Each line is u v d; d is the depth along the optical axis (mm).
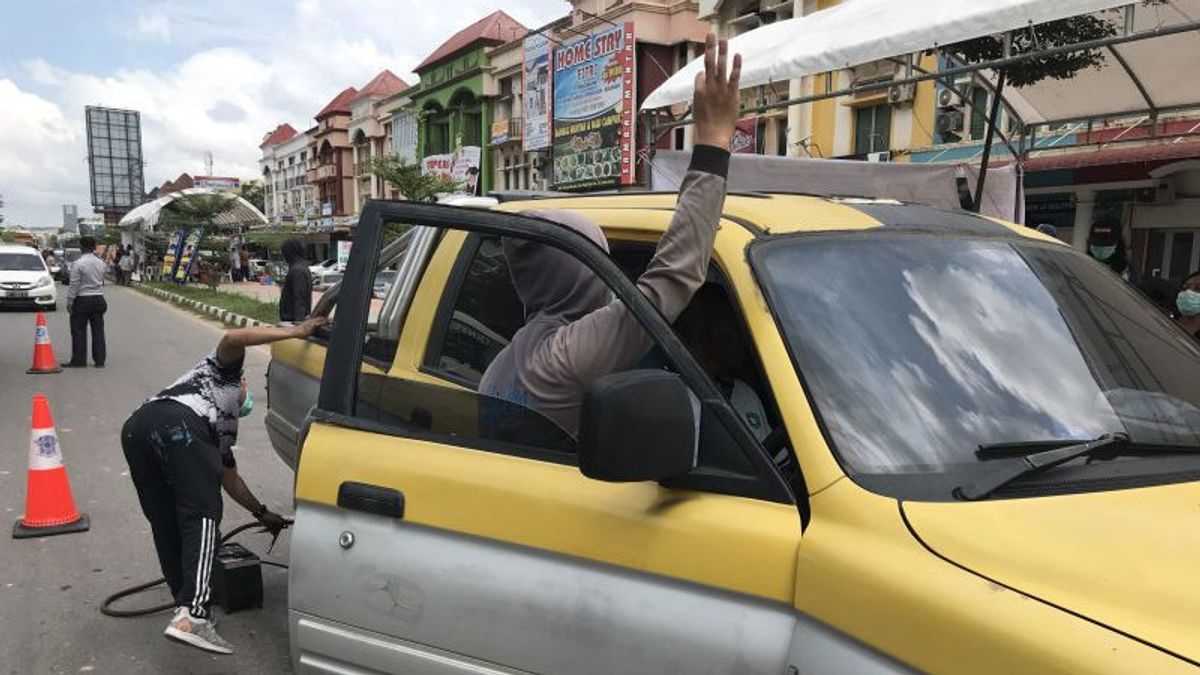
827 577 1514
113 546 4926
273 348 3990
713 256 2049
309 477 2227
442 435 2146
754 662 1579
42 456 5148
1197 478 1762
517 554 1903
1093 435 1845
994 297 2105
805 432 1707
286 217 77000
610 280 1899
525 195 3371
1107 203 13133
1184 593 1301
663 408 1618
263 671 3531
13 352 13727
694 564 1670
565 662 1808
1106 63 6988
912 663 1371
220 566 4051
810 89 20047
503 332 2414
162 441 3406
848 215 2287
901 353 1886
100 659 3627
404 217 2283
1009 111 7754
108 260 49094
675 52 27000
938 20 5012
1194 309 6188
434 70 44406
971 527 1482
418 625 2010
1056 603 1301
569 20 30844
